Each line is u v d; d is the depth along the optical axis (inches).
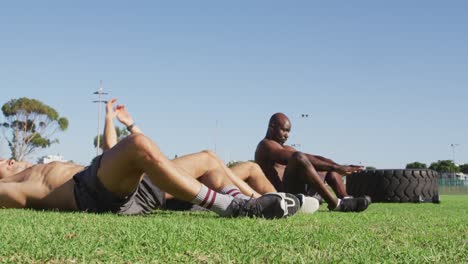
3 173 186.1
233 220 129.6
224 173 161.0
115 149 139.5
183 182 135.5
